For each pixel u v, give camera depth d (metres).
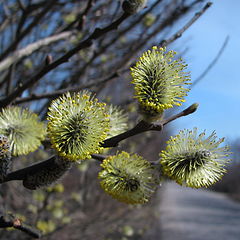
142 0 0.17
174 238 1.18
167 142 0.15
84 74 0.36
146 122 0.14
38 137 0.17
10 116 0.17
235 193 3.86
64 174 0.14
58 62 0.19
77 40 0.38
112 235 0.67
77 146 0.13
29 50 0.24
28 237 0.37
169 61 0.14
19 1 0.29
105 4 0.38
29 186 0.14
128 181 0.14
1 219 0.13
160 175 0.15
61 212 0.50
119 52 0.39
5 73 0.35
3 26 0.37
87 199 0.59
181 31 0.20
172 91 0.14
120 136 0.14
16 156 0.17
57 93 0.22
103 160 0.15
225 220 1.80
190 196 3.18
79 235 0.57
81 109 0.14
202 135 0.16
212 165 0.15
